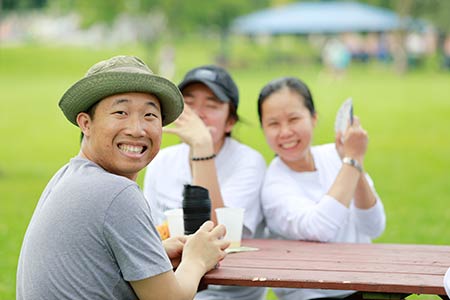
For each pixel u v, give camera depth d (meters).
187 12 77.62
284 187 6.46
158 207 6.72
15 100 37.56
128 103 4.61
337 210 6.04
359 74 66.12
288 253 5.58
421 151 21.48
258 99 6.62
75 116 4.73
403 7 68.75
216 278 4.82
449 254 5.50
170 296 4.47
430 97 39.62
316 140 21.34
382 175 17.52
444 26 74.06
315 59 77.81
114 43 90.12
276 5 103.56
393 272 4.93
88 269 4.33
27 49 78.81
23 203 14.34
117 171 4.70
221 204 6.11
